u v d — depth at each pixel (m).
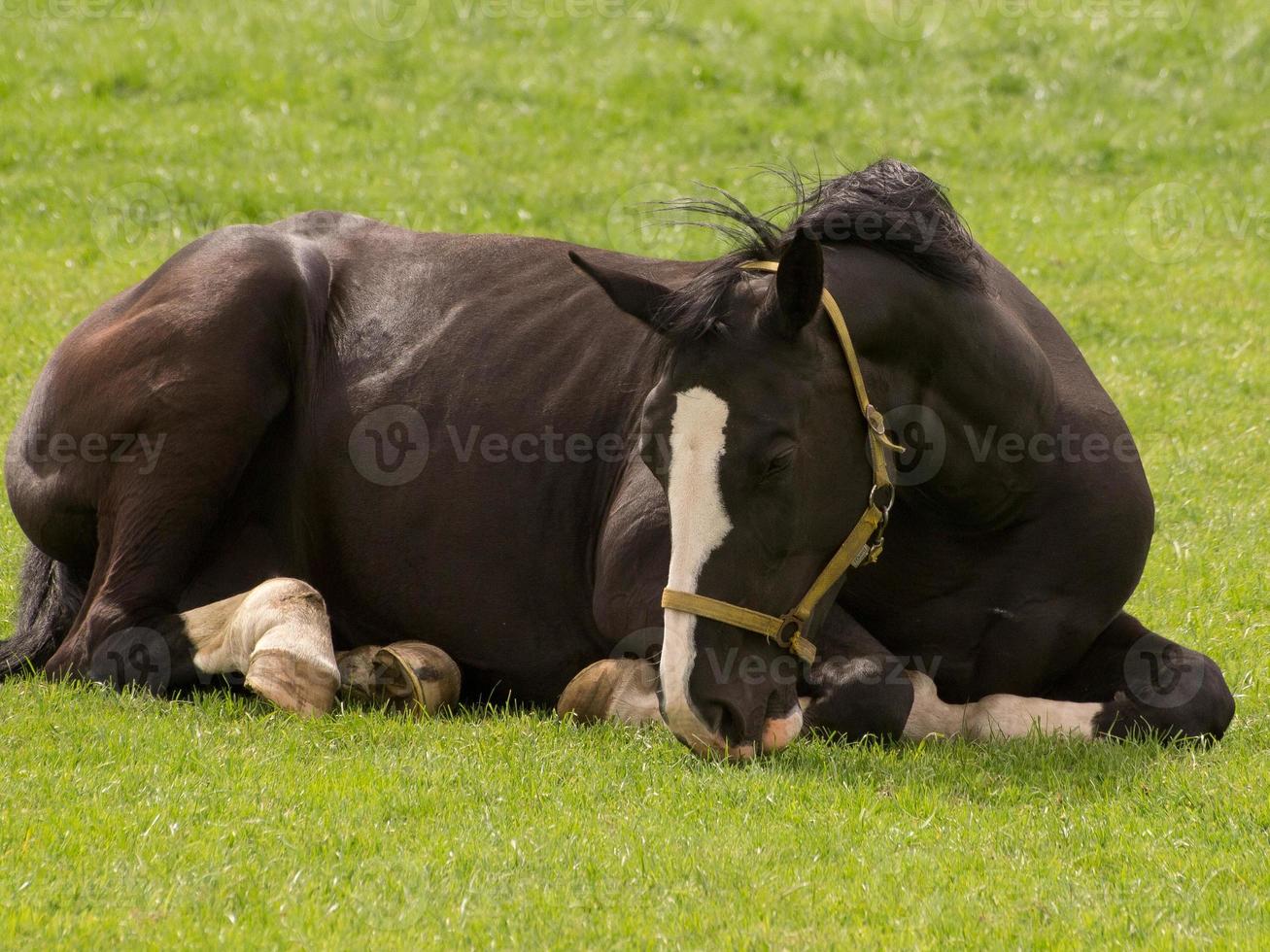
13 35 31.64
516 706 10.61
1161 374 20.02
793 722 8.49
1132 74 33.47
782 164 28.31
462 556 10.55
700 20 35.06
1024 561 9.66
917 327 8.78
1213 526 14.83
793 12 35.75
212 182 25.56
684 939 6.47
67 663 10.40
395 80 31.45
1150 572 13.46
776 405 7.86
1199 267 24.72
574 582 10.35
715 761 8.33
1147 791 8.38
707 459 7.85
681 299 8.12
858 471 8.34
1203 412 18.62
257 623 9.75
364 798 7.95
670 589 7.93
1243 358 20.70
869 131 30.25
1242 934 6.59
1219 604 12.69
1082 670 10.08
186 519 10.50
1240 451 17.30
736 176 27.53
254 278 10.86
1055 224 26.30
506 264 11.37
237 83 30.50
